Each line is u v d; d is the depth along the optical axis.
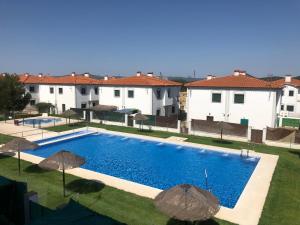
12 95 44.06
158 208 10.32
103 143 32.56
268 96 34.47
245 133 32.94
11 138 31.16
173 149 30.12
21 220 11.87
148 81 45.44
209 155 28.19
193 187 11.01
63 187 16.00
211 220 13.75
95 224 8.13
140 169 23.84
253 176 20.55
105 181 18.73
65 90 53.97
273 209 15.12
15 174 19.17
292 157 26.11
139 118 34.62
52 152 28.30
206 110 38.75
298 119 40.22
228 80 39.25
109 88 47.81
